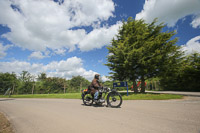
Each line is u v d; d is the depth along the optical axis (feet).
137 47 38.81
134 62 38.55
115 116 12.45
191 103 19.95
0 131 9.36
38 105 23.09
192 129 8.36
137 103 21.25
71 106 20.12
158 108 16.26
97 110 15.89
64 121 11.29
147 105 18.86
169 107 16.84
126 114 13.20
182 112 13.65
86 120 11.33
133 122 10.28
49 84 99.66
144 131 8.20
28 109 18.99
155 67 37.81
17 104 26.30
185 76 58.54
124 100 26.35
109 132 8.20
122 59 38.99
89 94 20.80
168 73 41.57
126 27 44.88
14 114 15.79
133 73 40.47
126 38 39.65
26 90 87.61
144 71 38.60
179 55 39.42
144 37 40.63
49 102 27.48
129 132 8.09
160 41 37.78
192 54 57.93
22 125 10.69
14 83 84.69
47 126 10.02
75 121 11.14
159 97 27.96
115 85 38.88
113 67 43.42
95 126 9.54
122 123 10.09
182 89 62.49
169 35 40.68
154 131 8.15
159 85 75.36
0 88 80.43
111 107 17.87
